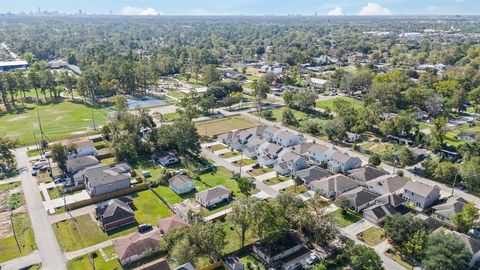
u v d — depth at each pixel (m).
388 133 127.00
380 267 59.94
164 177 97.56
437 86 173.50
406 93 160.88
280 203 72.62
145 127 129.62
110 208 80.12
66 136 131.12
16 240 72.88
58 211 83.56
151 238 69.56
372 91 166.38
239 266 63.38
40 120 150.12
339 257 65.38
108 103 177.62
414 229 66.94
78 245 71.38
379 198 84.69
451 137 129.88
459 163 106.06
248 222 66.44
